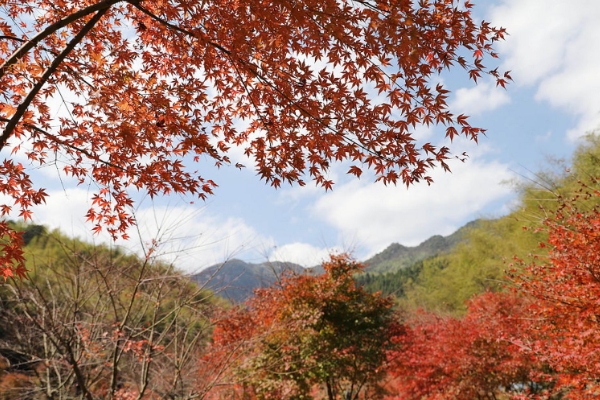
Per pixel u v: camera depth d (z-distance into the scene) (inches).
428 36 131.0
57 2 164.9
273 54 148.5
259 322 375.2
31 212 160.1
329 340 468.8
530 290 227.0
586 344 197.6
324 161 172.7
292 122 165.6
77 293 210.1
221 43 152.5
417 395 398.9
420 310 658.8
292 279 491.5
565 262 204.5
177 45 161.6
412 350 433.7
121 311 241.0
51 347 232.4
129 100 162.2
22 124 147.6
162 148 172.2
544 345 217.6
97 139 165.3
